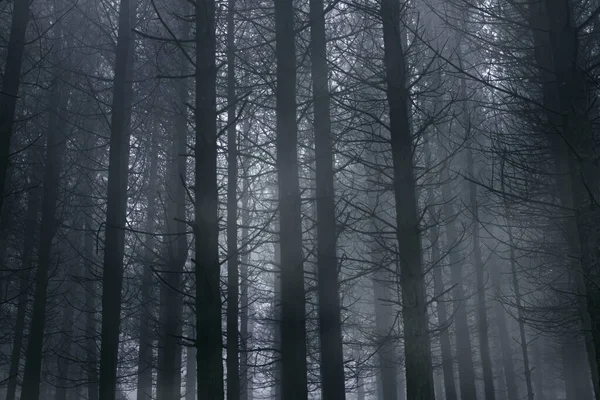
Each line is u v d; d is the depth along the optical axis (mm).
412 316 7496
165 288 12500
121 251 9531
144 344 15602
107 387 8844
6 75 9523
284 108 8484
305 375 7914
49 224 14539
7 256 17438
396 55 8289
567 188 9820
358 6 8516
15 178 16234
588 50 9336
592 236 6207
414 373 7309
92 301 18125
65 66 13055
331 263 9305
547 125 9500
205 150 6801
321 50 9805
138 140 13516
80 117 14844
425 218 14766
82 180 15508
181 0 11852
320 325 9258
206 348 6297
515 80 10227
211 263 6523
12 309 20000
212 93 7008
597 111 9523
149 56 12547
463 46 16656
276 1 8922
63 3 13500
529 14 9578
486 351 17281
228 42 12008
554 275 13664
